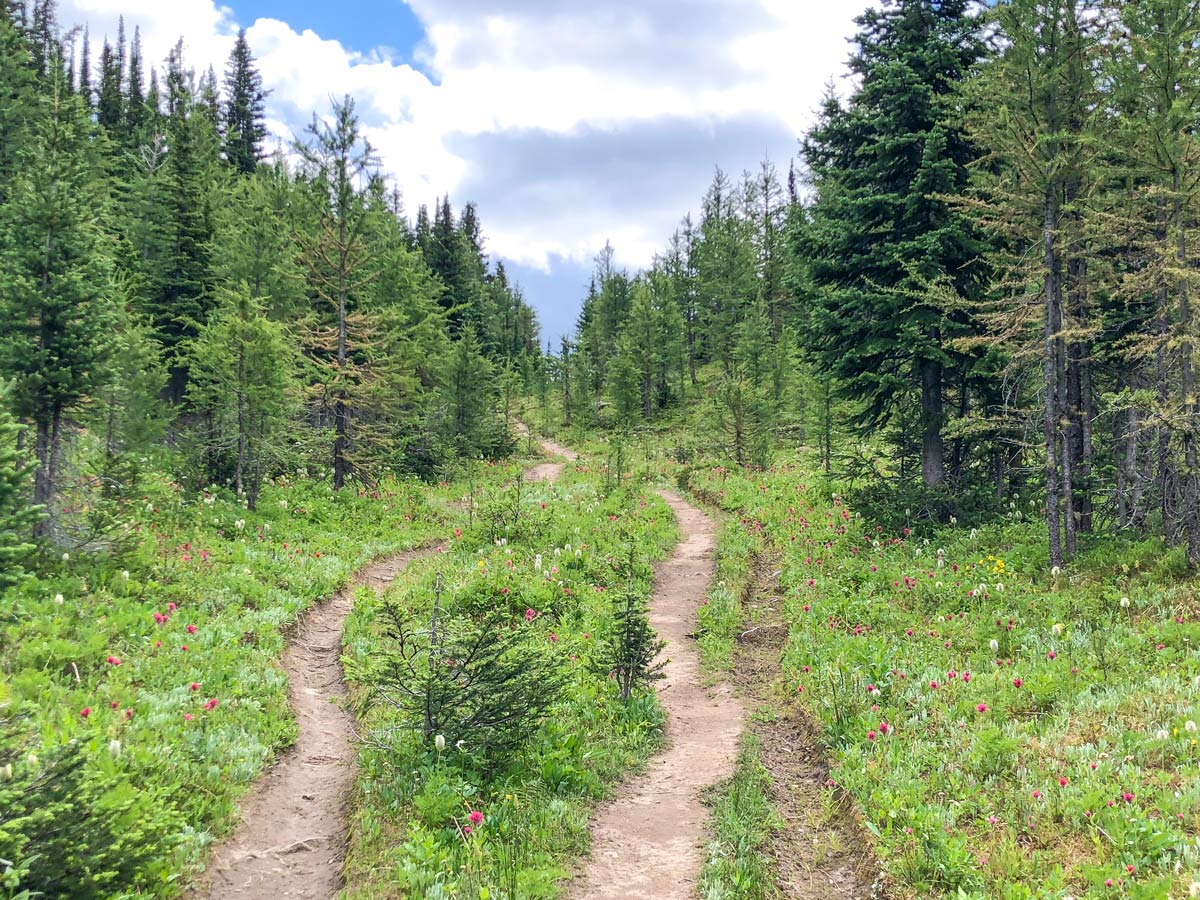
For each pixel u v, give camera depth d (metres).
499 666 8.73
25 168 14.48
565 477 36.12
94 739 7.55
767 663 13.02
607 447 50.19
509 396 50.31
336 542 19.73
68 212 13.70
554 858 6.99
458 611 14.03
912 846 6.81
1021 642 11.66
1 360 13.06
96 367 14.07
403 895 6.36
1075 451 17.78
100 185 29.72
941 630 12.62
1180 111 12.60
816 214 21.47
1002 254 16.08
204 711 9.46
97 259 14.14
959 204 17.89
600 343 78.62
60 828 5.57
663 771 9.23
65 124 14.83
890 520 18.62
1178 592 12.18
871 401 21.31
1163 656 10.15
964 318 19.30
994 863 6.48
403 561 19.64
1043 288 16.12
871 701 10.20
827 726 9.74
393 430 31.22
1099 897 5.80
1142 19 13.25
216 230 34.06
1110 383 18.44
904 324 18.59
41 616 10.66
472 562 18.08
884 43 20.48
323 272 27.02
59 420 14.03
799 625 14.02
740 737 10.16
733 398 35.38
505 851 6.91
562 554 17.94
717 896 6.46
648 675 11.02
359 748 9.52
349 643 12.99
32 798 5.48
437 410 35.97
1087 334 14.43
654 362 62.81
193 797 7.73
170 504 18.38
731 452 36.41
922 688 10.39
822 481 25.95
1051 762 7.91
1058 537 14.56
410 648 11.91
